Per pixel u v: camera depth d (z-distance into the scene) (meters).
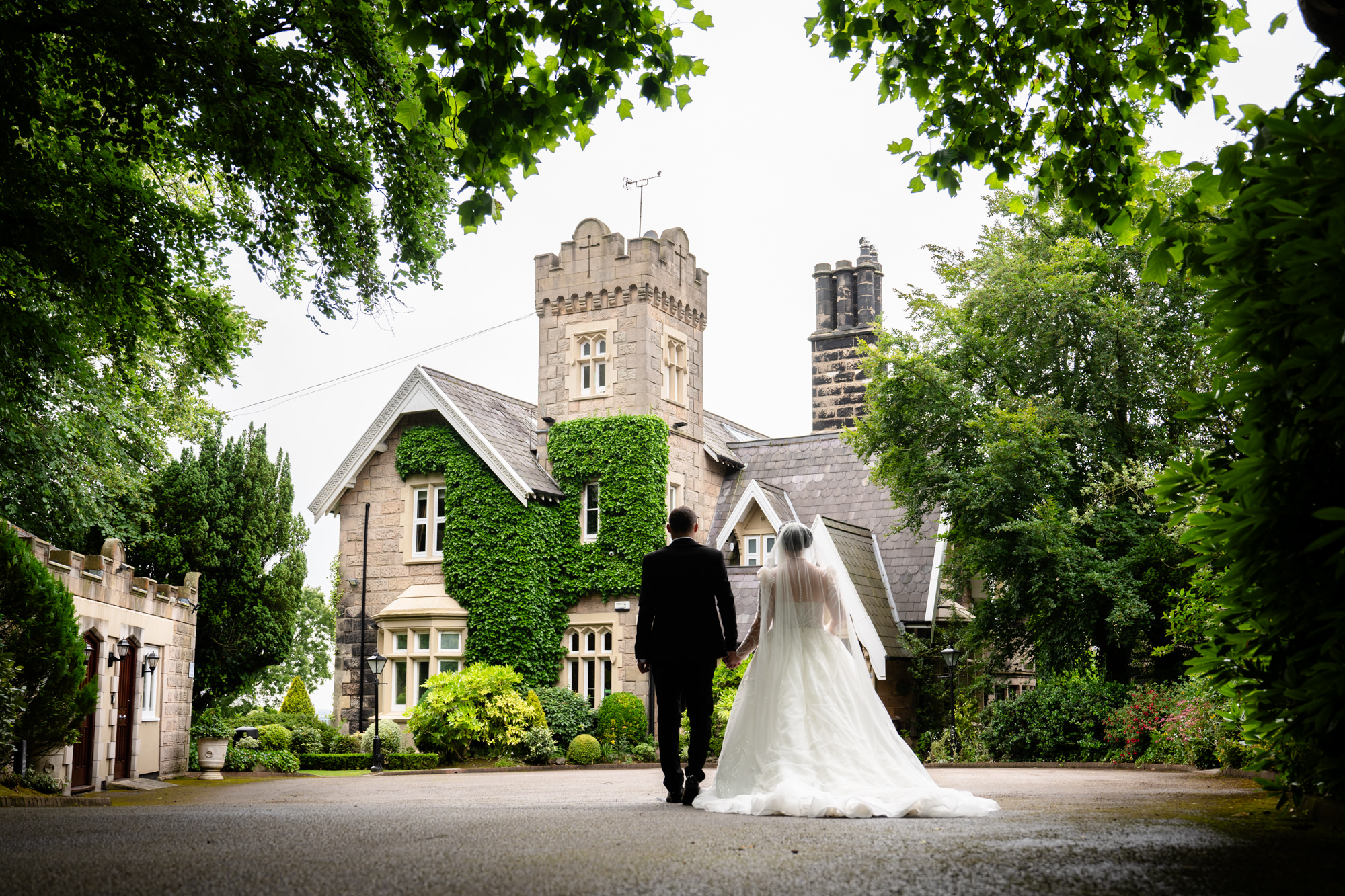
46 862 3.88
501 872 3.52
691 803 6.99
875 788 6.33
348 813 6.36
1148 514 21.27
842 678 6.80
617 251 29.56
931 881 3.25
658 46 7.69
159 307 14.45
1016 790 9.33
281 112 10.80
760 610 7.05
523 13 7.52
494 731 25.33
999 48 8.21
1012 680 28.81
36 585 13.72
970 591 29.64
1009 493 21.81
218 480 30.56
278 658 31.53
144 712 20.19
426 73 7.67
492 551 28.16
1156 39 7.79
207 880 3.41
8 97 10.80
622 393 29.09
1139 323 21.19
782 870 3.50
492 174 7.77
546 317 30.36
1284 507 4.21
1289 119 4.26
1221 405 4.48
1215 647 5.02
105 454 22.83
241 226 13.53
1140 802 6.74
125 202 12.77
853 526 29.05
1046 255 23.14
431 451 29.20
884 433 23.83
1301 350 3.85
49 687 13.84
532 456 29.91
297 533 33.00
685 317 30.89
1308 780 4.88
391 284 13.16
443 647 28.38
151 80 10.51
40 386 14.95
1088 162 8.21
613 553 28.12
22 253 12.01
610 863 3.70
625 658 27.69
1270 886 3.11
